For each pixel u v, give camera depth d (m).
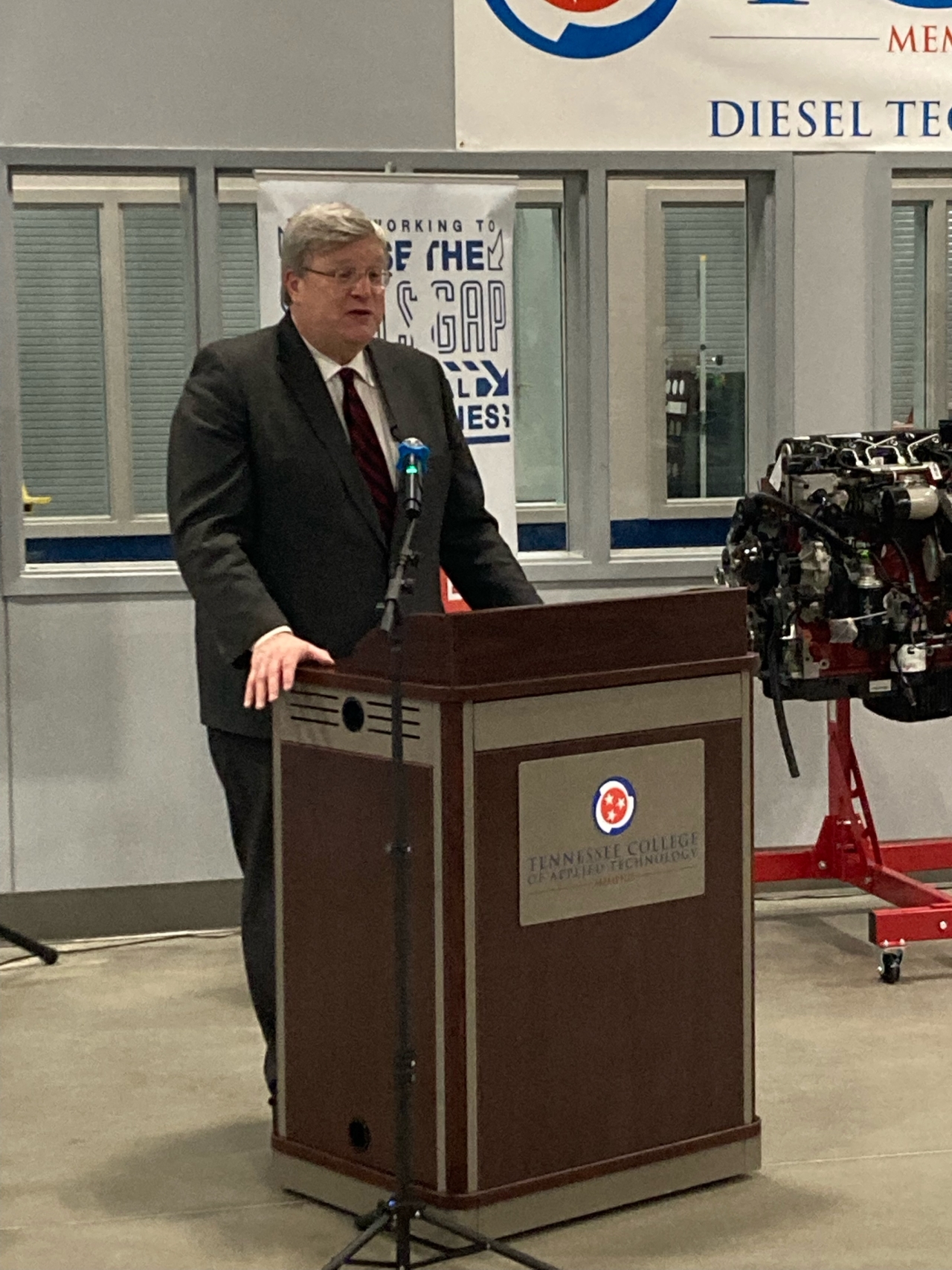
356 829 2.77
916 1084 3.55
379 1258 2.71
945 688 4.34
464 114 4.82
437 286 4.59
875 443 4.24
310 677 2.80
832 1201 2.94
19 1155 3.25
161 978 4.47
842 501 4.12
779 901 5.15
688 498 5.29
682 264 5.20
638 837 2.80
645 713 2.79
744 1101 2.99
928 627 4.20
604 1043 2.80
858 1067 3.66
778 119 4.96
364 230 2.98
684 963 2.88
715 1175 2.96
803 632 4.20
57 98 4.65
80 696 4.82
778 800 5.17
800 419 5.12
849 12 4.96
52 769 4.83
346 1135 2.87
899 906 4.55
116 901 4.89
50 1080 3.69
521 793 2.67
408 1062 2.58
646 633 2.79
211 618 2.88
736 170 4.99
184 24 4.68
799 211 5.03
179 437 3.02
